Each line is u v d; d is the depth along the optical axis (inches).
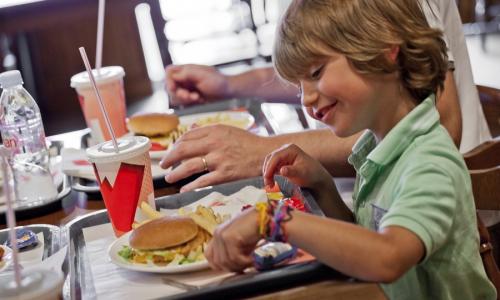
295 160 56.1
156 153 70.2
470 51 146.1
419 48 47.4
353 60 45.7
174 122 76.7
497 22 156.3
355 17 45.8
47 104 118.3
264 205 41.6
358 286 40.1
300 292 40.4
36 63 117.9
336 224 40.4
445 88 62.4
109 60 115.3
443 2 72.0
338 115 47.4
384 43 45.9
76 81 75.9
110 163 52.0
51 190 63.3
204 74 89.5
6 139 63.9
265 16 155.2
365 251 39.6
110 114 76.0
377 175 49.4
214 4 156.2
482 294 49.1
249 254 42.1
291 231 40.4
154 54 127.7
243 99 85.5
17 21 116.6
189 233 47.3
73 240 51.9
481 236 51.7
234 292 40.6
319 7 46.3
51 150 76.2
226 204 53.5
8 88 64.4
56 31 117.3
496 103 75.7
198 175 66.2
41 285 41.7
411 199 42.6
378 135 50.4
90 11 117.0
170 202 56.4
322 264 41.4
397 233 40.8
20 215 62.3
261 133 75.9
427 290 48.1
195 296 40.6
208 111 85.0
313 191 56.6
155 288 44.3
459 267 47.1
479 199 56.9
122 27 115.7
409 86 48.1
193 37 151.9
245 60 132.6
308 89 47.6
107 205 53.1
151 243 46.9
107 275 46.9
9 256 52.4
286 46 47.4
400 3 47.3
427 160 45.1
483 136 75.0
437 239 41.4
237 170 63.0
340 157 66.8
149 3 118.0
